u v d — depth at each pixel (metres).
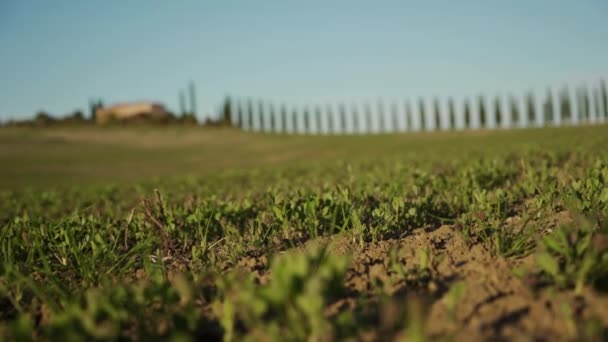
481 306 1.89
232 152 50.78
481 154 13.33
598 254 1.96
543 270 2.15
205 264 2.93
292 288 1.67
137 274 2.83
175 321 1.85
